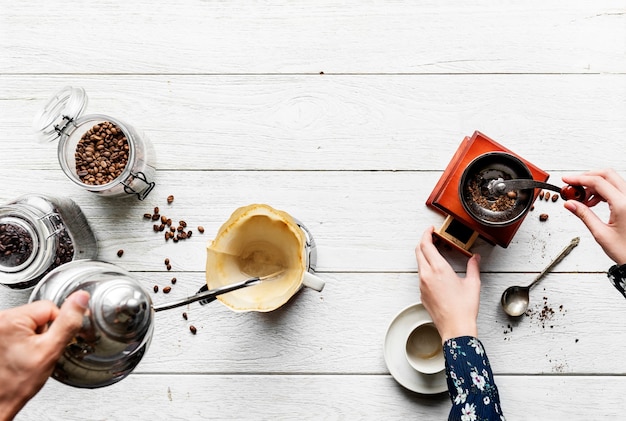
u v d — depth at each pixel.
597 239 1.04
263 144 1.22
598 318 1.20
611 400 1.20
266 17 1.23
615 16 1.22
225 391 1.21
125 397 1.21
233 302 1.11
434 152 1.22
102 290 0.88
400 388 1.20
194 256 1.22
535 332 1.20
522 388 1.20
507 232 1.14
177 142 1.23
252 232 1.12
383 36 1.23
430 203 1.21
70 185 1.22
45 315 0.89
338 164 1.22
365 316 1.21
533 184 1.07
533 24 1.22
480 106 1.22
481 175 1.13
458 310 1.11
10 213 1.10
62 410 1.21
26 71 1.23
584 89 1.22
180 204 1.22
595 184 1.05
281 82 1.23
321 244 1.22
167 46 1.23
